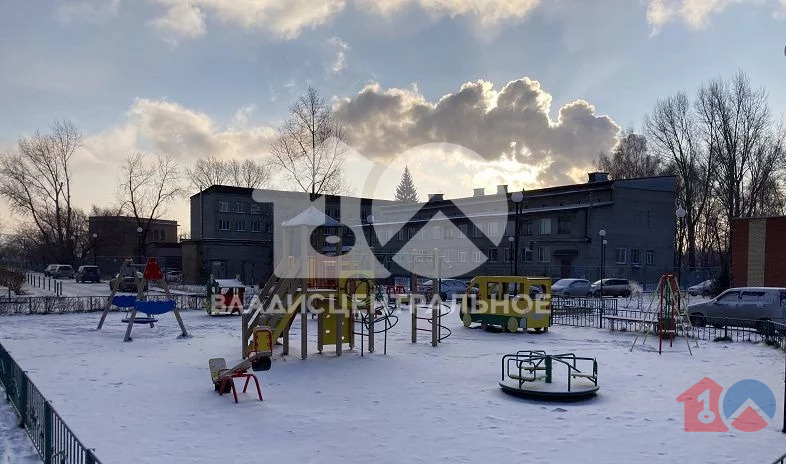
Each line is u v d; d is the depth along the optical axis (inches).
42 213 2618.1
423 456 313.1
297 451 319.9
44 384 486.0
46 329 869.2
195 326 928.3
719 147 2037.4
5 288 1829.5
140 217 2706.7
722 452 321.1
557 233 2033.7
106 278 2625.5
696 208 2384.4
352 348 678.5
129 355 635.5
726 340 769.6
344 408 414.0
